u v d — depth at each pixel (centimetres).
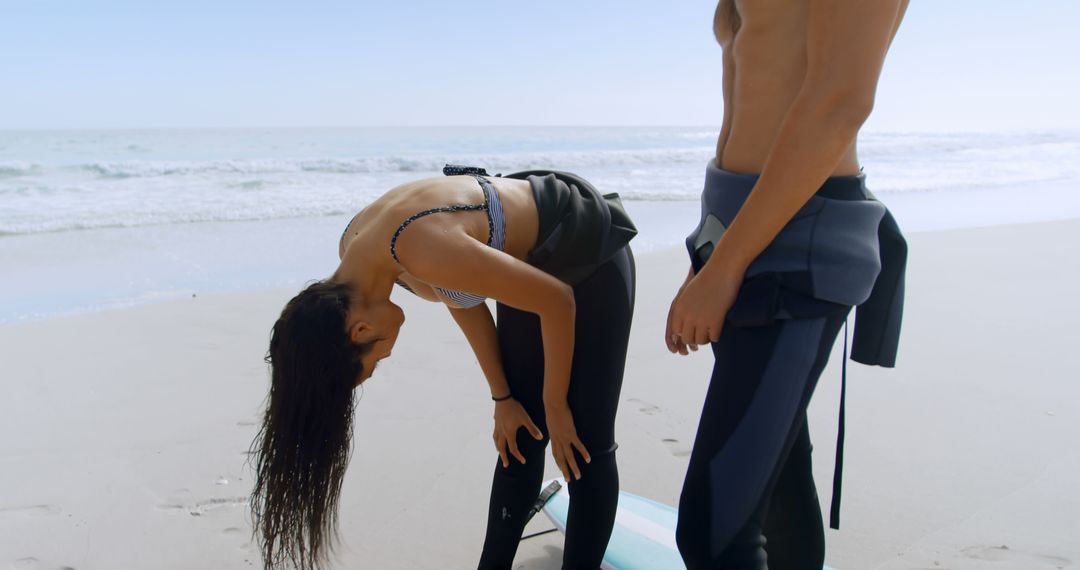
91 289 604
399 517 285
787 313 154
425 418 370
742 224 155
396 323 188
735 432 156
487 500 299
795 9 160
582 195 208
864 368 429
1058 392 390
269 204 1031
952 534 267
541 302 184
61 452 332
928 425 355
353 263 183
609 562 245
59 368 430
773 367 155
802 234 155
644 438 350
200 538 270
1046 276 637
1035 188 1389
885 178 1572
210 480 310
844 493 296
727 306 158
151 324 511
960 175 1642
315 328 172
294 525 187
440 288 192
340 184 1321
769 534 199
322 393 175
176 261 700
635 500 284
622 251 219
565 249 201
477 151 2639
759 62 165
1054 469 311
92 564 254
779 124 164
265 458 187
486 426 363
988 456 324
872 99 146
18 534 270
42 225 844
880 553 257
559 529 267
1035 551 254
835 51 144
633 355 457
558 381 201
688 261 708
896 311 185
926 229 924
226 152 2345
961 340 473
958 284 612
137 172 1444
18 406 379
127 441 344
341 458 186
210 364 441
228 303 562
